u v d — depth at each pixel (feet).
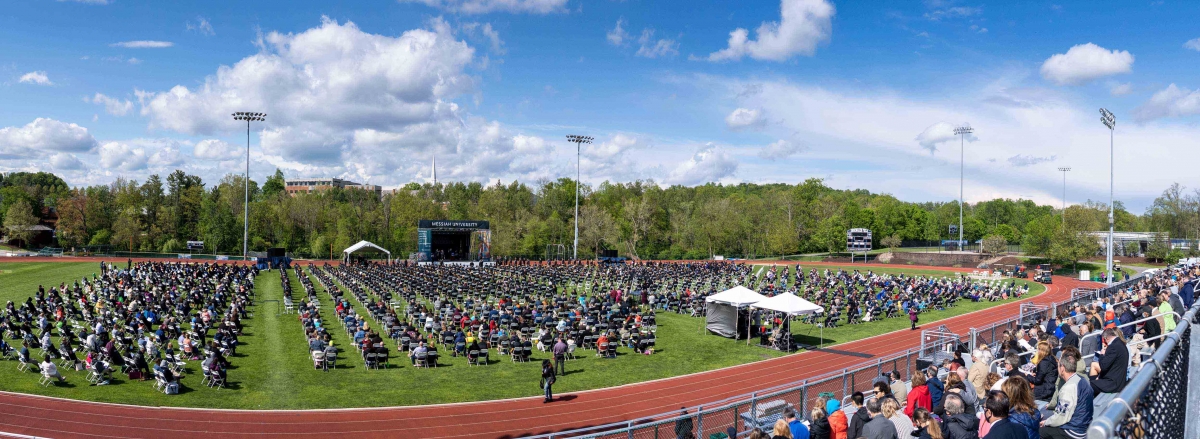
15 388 76.23
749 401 57.21
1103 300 82.64
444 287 161.79
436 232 281.54
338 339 112.88
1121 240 328.49
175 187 403.54
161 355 92.17
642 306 160.15
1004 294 199.21
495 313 121.60
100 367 79.20
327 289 176.14
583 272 224.74
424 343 96.78
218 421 69.51
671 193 542.16
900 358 74.02
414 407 76.84
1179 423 17.83
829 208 423.64
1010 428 22.56
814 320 146.51
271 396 78.69
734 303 116.37
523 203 466.29
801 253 419.95
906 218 464.24
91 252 319.06
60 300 127.03
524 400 81.05
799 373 97.66
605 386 88.33
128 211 369.50
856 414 35.91
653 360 104.53
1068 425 24.31
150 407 72.64
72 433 64.08
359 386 84.48
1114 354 27.45
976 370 40.91
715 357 107.86
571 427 71.20
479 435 68.39
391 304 135.33
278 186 524.93
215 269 196.75
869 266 324.19
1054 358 35.27
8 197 386.52
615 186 521.65
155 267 192.75
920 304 166.61
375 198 456.04
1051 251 279.49
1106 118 185.06
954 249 417.90
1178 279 94.02
